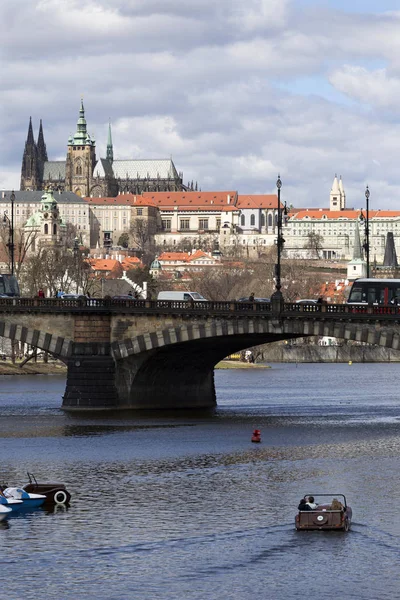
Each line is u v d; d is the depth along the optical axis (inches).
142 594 4394.7
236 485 6141.7
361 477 6333.7
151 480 6304.1
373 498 5753.0
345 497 5674.2
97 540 5019.7
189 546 4933.6
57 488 5698.8
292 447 7559.1
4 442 7800.2
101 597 4367.6
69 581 4527.6
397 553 4830.2
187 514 5452.8
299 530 5132.9
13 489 5610.2
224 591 4416.8
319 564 4697.3
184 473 6525.6
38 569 4655.5
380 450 7401.6
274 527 5211.6
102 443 7760.8
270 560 4746.6
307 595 4379.9
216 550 4874.5
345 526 5118.1
